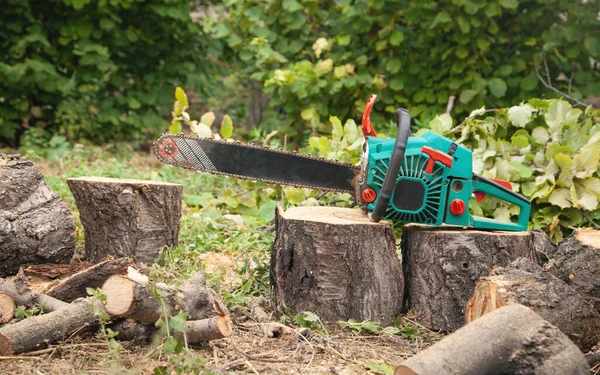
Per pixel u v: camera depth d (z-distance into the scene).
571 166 4.69
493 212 4.80
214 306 2.87
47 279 3.41
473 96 7.38
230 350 2.93
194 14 13.21
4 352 2.69
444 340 2.27
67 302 3.20
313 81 7.28
